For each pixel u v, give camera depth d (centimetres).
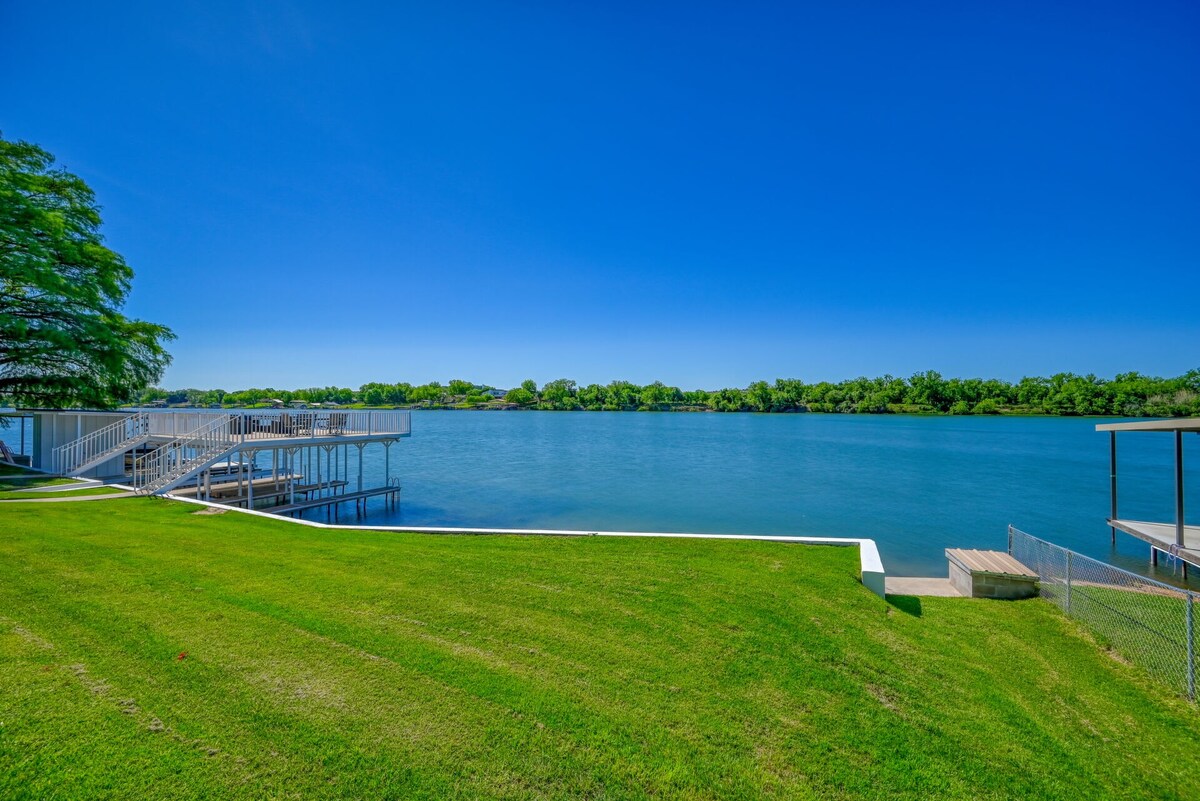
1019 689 555
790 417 13650
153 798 341
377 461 4456
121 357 2323
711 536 1032
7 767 360
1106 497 2891
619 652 562
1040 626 728
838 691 512
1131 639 674
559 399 17638
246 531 1031
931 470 4019
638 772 387
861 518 2341
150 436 1869
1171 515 2453
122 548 869
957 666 590
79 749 379
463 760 389
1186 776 428
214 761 375
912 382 14212
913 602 799
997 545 1858
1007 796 390
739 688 505
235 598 662
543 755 399
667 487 3177
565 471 3872
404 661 521
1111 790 405
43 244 2128
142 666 491
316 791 354
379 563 830
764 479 3522
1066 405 12156
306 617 612
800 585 784
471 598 692
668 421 11944
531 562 854
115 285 2427
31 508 1190
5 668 478
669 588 752
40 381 2348
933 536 2002
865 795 380
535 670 516
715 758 406
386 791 358
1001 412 13150
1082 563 1054
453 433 8056
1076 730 485
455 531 1054
